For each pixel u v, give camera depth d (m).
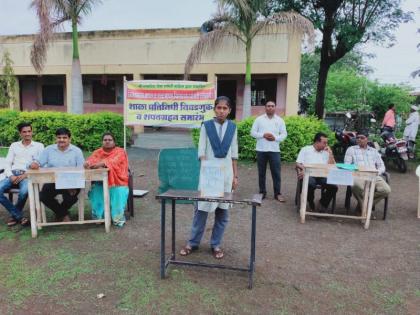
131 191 5.31
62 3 11.38
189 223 5.15
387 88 20.08
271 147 6.28
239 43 13.78
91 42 15.71
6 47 16.78
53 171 4.46
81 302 3.15
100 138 11.27
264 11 11.65
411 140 11.47
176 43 14.78
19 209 4.95
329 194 5.73
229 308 3.09
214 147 3.78
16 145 5.28
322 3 12.93
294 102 13.52
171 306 3.11
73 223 4.66
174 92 6.93
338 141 10.98
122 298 3.21
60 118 11.34
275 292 3.36
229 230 4.93
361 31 13.27
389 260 4.09
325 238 4.71
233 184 3.99
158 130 17.62
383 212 5.89
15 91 17.14
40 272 3.65
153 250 4.22
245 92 11.95
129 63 15.43
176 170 5.67
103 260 3.94
